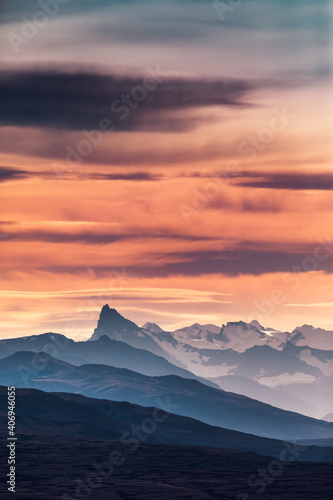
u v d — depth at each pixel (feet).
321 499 499.92
